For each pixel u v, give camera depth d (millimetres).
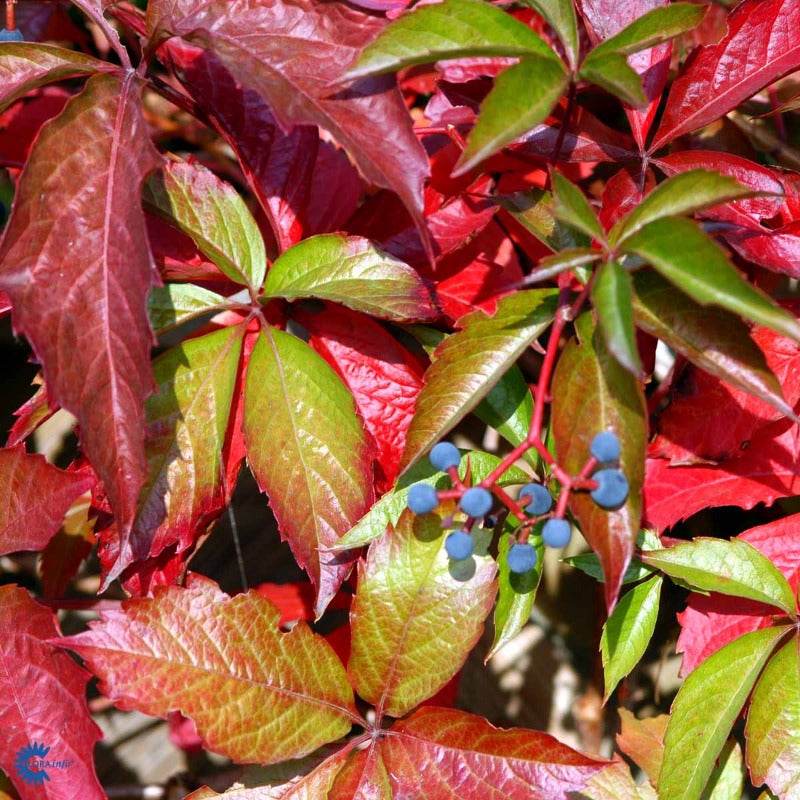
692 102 555
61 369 499
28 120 645
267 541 691
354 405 536
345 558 532
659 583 550
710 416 548
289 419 532
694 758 535
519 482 542
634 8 548
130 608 524
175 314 541
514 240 614
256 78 513
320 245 543
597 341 497
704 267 470
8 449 544
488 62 556
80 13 693
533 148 562
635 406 487
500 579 532
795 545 559
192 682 523
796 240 545
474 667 659
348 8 522
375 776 530
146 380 500
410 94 640
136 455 502
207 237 545
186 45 568
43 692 541
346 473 532
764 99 633
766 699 537
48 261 503
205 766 677
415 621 532
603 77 494
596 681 636
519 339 521
